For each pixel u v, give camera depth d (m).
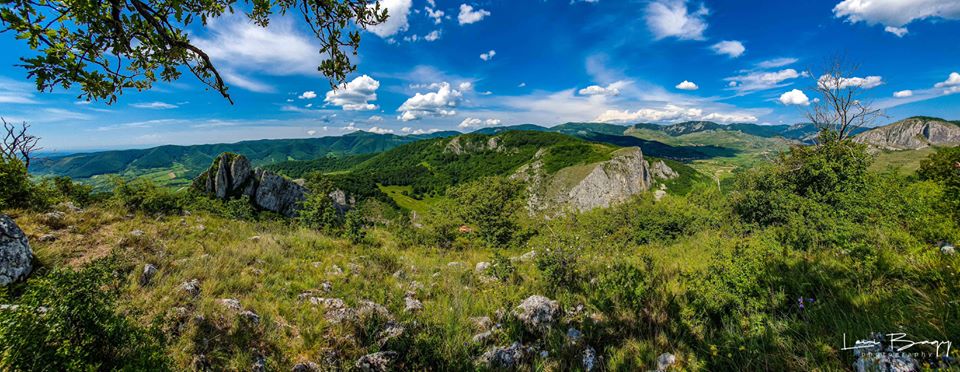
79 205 13.68
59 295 3.47
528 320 5.99
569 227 20.92
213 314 5.55
